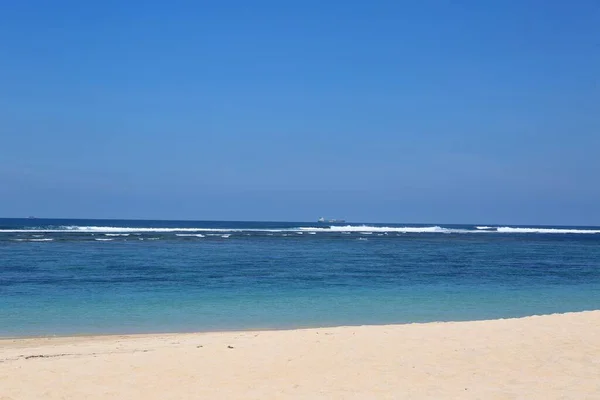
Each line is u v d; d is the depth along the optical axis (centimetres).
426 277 3488
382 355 1120
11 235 7700
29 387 924
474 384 935
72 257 4469
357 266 4184
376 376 983
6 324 1814
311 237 9600
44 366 1066
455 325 1456
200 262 4281
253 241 7781
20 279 3028
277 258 4828
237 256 4991
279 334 1408
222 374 1002
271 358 1108
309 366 1048
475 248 7219
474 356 1106
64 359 1145
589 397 863
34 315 1989
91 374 1003
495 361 1073
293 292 2688
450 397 863
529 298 2591
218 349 1207
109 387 926
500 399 854
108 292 2594
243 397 870
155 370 1029
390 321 1934
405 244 7919
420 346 1191
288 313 2083
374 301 2414
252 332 1638
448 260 4972
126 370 1030
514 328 1376
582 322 1446
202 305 2258
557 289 2975
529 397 863
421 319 1981
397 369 1024
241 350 1184
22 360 1153
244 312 2098
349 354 1130
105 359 1126
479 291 2834
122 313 2047
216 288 2794
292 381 958
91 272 3416
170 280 3086
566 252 6631
